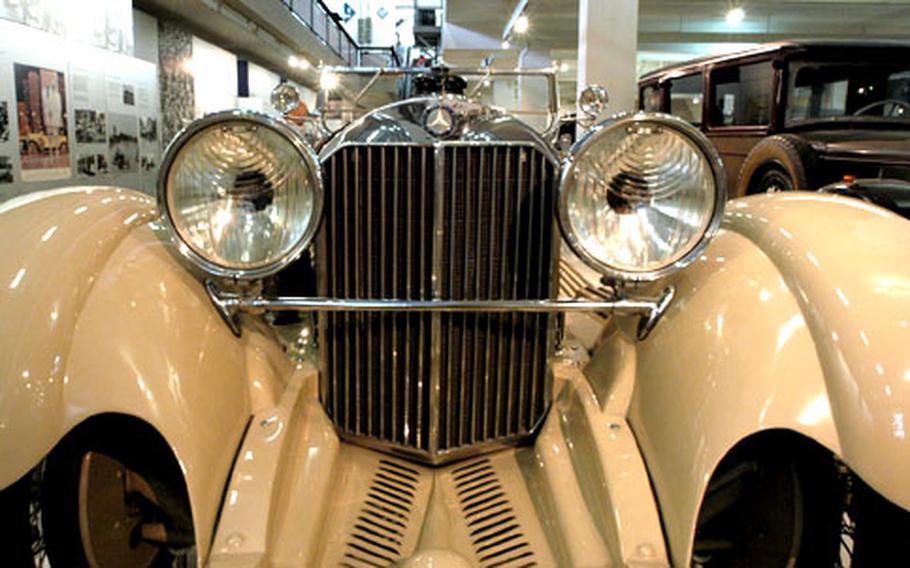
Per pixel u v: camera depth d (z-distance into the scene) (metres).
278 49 11.85
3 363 1.18
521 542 1.47
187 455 1.27
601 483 1.43
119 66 5.90
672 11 11.63
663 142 1.44
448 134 1.57
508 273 1.62
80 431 1.35
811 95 5.29
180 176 1.44
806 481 1.37
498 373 1.67
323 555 1.42
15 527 1.20
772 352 1.31
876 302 1.25
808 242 1.42
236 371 1.52
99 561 1.35
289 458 1.49
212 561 1.25
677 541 1.29
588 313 2.19
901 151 4.16
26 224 1.38
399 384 1.66
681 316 1.52
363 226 1.61
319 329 1.69
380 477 1.65
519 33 13.81
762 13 11.83
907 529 1.19
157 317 1.38
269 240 1.48
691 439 1.33
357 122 1.67
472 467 1.68
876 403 1.15
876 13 11.75
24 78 4.58
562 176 1.44
